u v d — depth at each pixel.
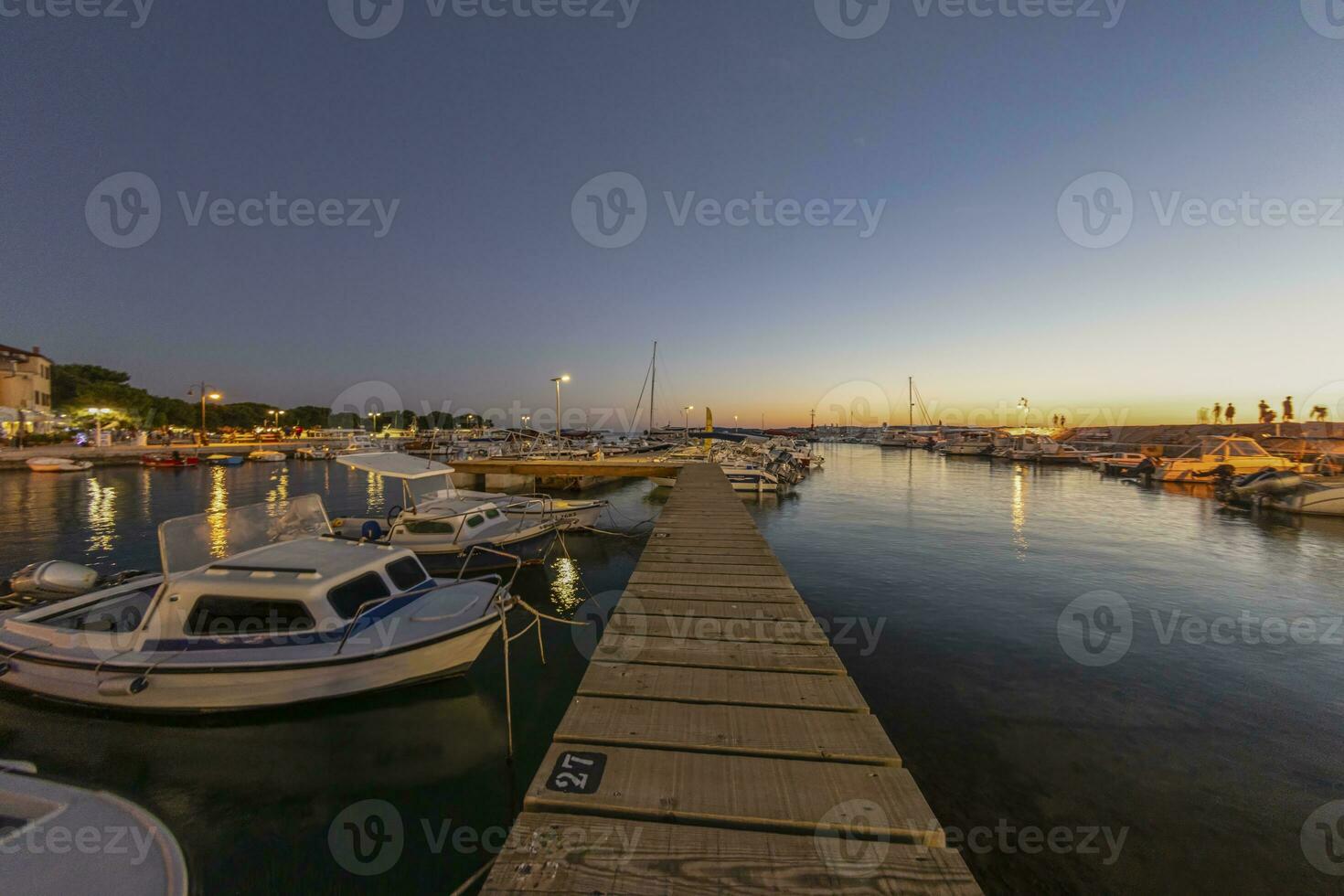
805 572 12.75
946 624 9.26
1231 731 5.90
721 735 2.77
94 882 2.40
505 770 5.32
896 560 14.00
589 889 1.76
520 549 11.98
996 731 5.94
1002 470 41.94
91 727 5.44
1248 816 4.63
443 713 6.13
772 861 1.88
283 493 28.70
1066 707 6.45
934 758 5.44
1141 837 4.40
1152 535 17.09
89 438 54.31
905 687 6.95
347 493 28.92
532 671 7.40
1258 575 12.41
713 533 9.41
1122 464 35.97
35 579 7.58
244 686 5.37
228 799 4.79
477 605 6.64
